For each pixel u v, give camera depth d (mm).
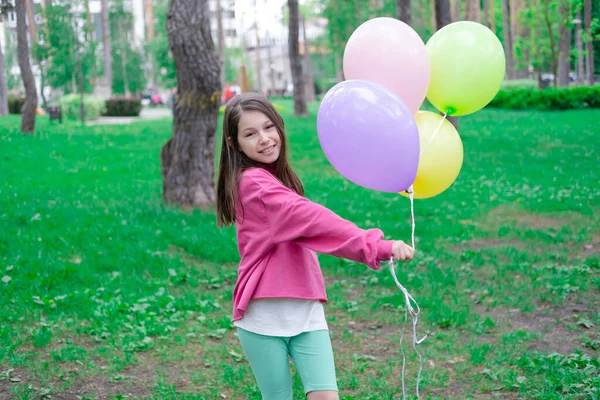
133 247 7613
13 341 5035
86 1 38000
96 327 5320
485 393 4266
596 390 4035
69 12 37406
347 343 5203
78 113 28578
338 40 32094
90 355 4871
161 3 48562
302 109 26703
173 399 4145
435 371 4621
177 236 8141
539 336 5184
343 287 6609
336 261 7328
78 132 21375
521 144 17672
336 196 11414
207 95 9531
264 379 2785
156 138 20312
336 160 2924
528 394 4156
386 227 9008
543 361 4559
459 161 3467
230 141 2836
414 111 3428
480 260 7219
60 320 5496
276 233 2648
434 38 3582
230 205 2797
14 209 9398
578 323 5434
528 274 6805
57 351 4840
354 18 30656
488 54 3432
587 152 16062
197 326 5457
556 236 8383
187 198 9773
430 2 34312
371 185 2961
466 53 3416
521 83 33438
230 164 2836
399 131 2793
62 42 37500
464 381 4453
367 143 2805
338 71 39344
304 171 14414
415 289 6453
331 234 2520
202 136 9711
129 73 49281
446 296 6277
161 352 4930
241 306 2721
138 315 5578
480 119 25016
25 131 19391
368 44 3352
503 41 41688
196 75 9430
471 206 10508
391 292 6430
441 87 3471
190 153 9719
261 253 2715
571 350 4922
